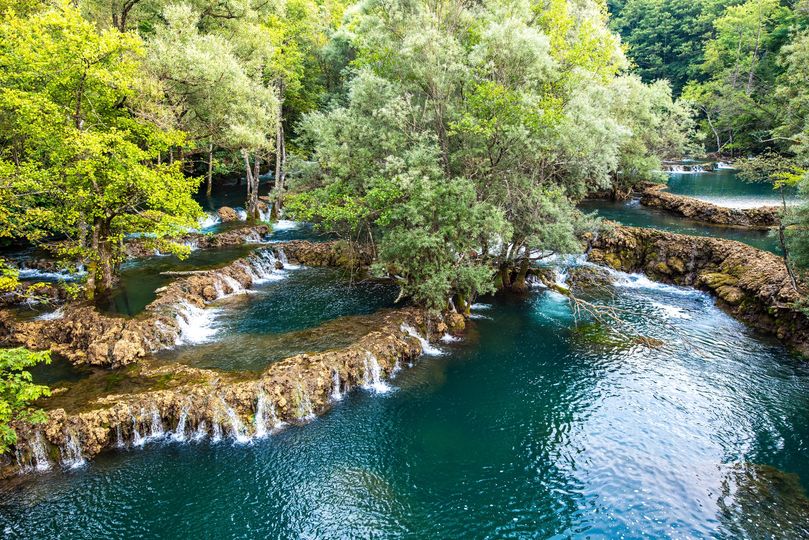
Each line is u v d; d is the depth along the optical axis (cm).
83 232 2506
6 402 1339
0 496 1428
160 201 2383
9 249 3447
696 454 1636
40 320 2333
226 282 2978
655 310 2817
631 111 4681
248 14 3562
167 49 2712
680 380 2080
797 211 2339
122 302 2536
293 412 1812
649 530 1343
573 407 1914
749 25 7256
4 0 2423
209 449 1656
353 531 1346
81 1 2980
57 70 2042
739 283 2795
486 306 2920
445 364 2250
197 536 1318
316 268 3500
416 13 2669
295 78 4822
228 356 2103
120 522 1355
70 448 1572
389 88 2523
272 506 1423
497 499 1465
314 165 2925
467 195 2273
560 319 2723
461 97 2561
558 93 2797
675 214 4631
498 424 1817
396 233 2422
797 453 1631
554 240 2586
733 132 7581
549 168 2797
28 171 2002
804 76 5181
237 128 3127
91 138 1956
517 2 2672
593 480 1534
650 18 9400
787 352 2272
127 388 1811
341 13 6334
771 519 1366
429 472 1579
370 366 2073
